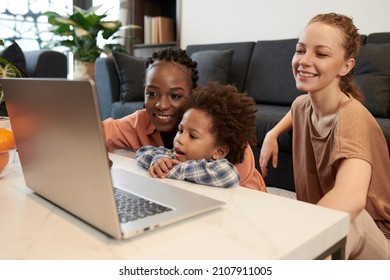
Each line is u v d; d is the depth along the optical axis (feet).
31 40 12.96
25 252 1.42
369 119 3.11
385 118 6.16
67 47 11.98
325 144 3.28
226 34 10.52
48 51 9.61
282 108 7.91
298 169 3.91
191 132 2.77
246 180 3.03
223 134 2.77
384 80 6.34
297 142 3.91
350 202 2.43
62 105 1.49
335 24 3.16
